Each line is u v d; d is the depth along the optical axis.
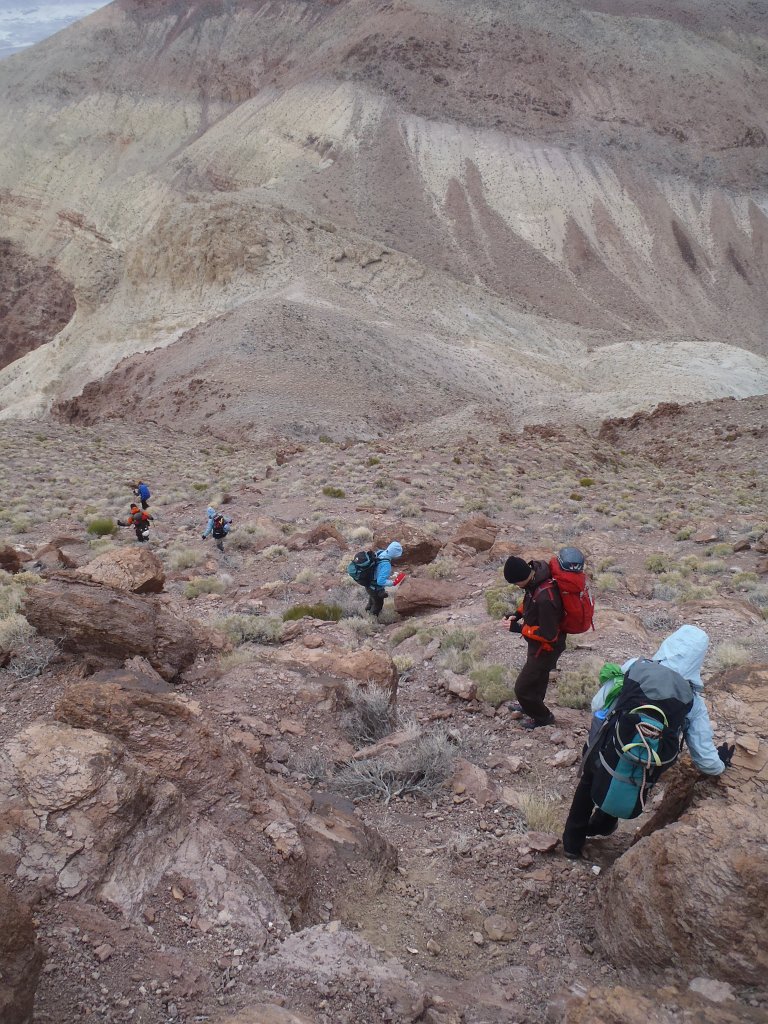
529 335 131.00
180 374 82.12
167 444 45.72
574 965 4.32
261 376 75.75
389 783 6.30
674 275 196.50
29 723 6.01
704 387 100.25
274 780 5.41
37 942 3.53
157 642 7.27
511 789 6.27
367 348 91.38
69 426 47.53
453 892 4.99
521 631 7.12
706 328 181.62
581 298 186.88
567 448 37.84
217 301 130.50
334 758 6.53
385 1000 3.73
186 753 4.82
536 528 20.03
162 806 4.34
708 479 32.12
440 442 42.91
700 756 4.48
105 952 3.71
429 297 131.12
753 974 3.63
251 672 7.41
